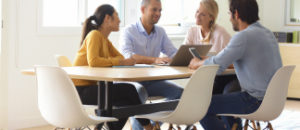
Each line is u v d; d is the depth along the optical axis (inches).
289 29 279.7
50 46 178.9
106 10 127.7
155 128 100.4
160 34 157.2
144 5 150.9
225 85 144.4
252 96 107.5
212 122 112.4
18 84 171.8
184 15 225.0
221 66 106.3
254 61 106.6
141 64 129.0
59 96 91.4
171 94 141.6
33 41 173.9
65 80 89.4
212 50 155.4
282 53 263.6
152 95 145.3
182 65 124.9
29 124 176.2
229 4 114.7
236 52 105.7
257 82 106.7
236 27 115.6
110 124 109.0
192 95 93.8
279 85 101.6
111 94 103.2
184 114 94.3
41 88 94.3
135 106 110.0
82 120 92.0
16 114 172.2
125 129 173.9
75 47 186.7
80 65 122.6
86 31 127.9
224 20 243.8
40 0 174.6
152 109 114.5
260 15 279.3
